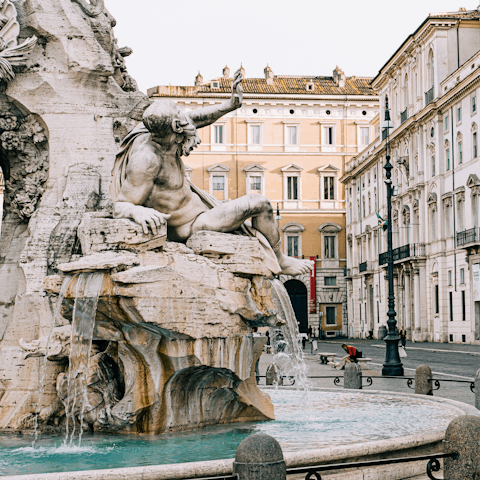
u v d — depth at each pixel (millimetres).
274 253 7789
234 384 7199
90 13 8828
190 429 7051
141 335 6465
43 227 8141
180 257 6723
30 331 8016
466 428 5105
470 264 36156
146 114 6758
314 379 16031
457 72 38125
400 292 46875
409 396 10125
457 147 38062
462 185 37125
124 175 7133
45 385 7492
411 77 44719
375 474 5531
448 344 36875
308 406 9117
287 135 60562
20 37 8508
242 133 60125
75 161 8445
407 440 5875
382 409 8883
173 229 7285
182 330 6414
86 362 6508
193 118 7223
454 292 38344
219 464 4855
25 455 6074
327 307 60344
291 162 60562
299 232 60281
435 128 40500
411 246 43531
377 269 51656
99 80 8688
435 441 6164
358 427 7355
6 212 8953
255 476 4332
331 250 60750
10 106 8602
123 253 6410
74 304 6582
